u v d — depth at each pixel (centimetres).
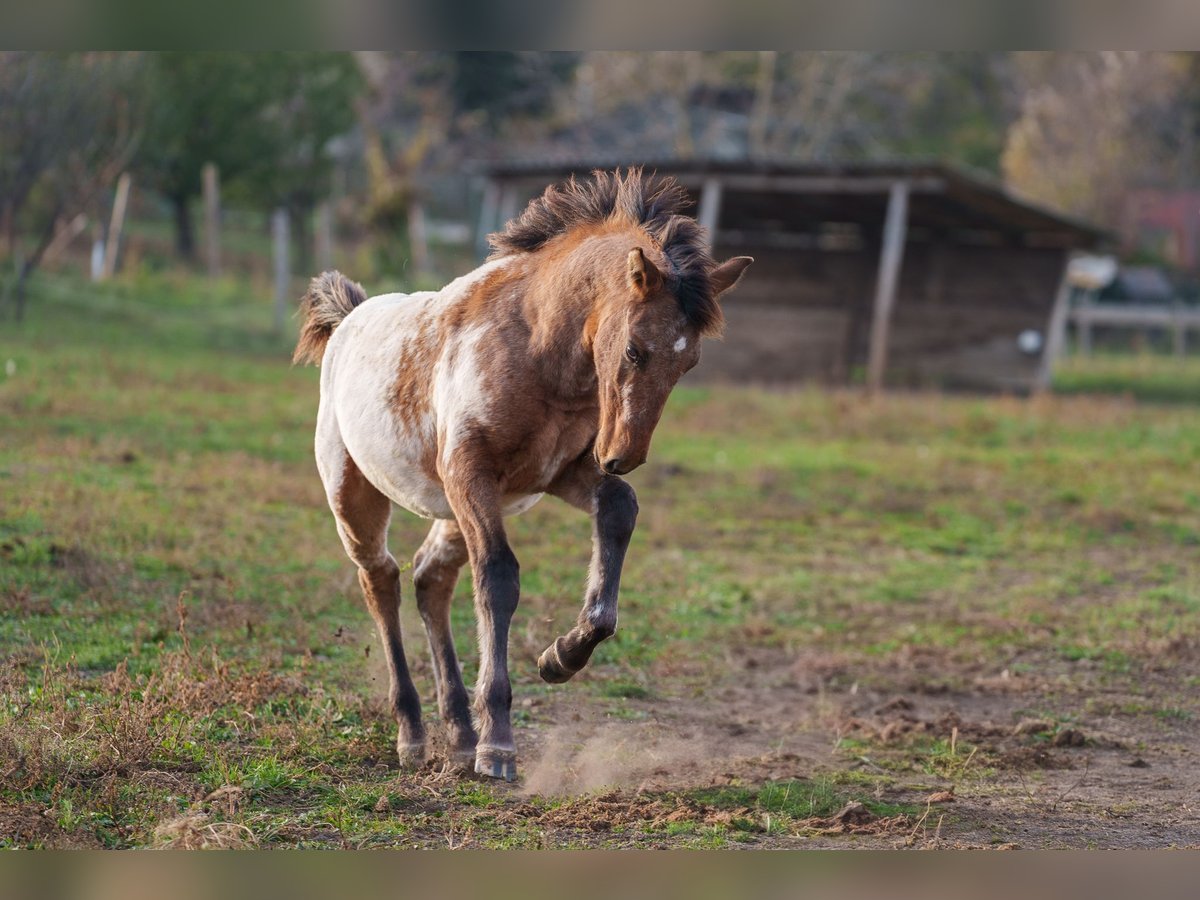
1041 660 991
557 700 820
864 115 5244
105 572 942
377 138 4297
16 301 2383
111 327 2362
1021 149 4759
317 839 545
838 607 1141
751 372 3033
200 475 1346
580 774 667
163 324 2489
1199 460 1905
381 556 707
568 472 610
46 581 925
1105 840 595
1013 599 1180
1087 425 2197
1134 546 1430
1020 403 2466
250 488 1315
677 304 532
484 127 5056
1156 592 1205
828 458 1825
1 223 2709
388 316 679
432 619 691
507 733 575
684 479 1656
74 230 3138
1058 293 2980
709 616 1083
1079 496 1647
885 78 4950
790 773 692
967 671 962
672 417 2144
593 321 563
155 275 2966
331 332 761
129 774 587
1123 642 1027
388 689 768
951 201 2686
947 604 1161
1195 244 4609
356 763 649
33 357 1930
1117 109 4566
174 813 551
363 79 3869
